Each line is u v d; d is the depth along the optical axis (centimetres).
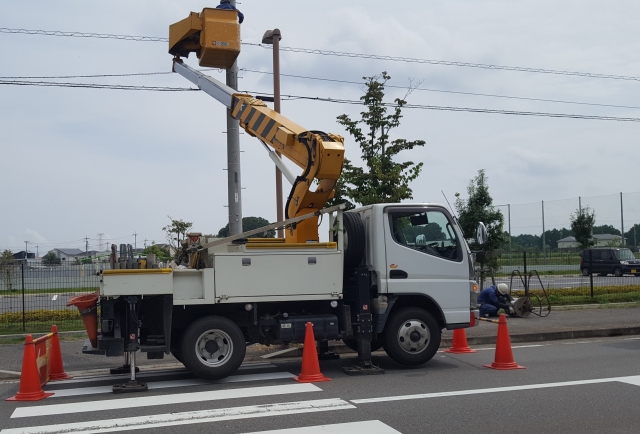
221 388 859
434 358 1105
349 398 779
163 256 1317
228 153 1480
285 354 1170
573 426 648
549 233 3100
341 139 972
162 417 699
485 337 1312
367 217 1008
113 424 673
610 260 3450
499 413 699
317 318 954
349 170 1739
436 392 808
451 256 1024
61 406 766
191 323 899
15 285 1673
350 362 1084
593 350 1176
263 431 636
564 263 2973
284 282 924
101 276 855
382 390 826
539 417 682
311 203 1001
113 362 1127
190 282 893
